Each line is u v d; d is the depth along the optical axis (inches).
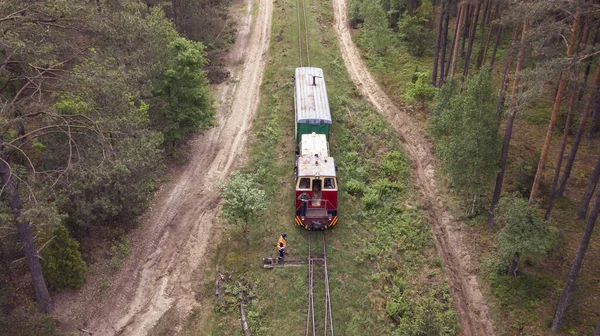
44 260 751.7
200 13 1743.4
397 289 837.8
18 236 754.8
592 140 1251.8
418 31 1790.1
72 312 768.3
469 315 810.2
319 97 1227.9
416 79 1568.7
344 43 1886.1
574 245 918.4
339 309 792.9
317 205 951.6
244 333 760.3
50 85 658.8
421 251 935.7
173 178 1135.0
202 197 1074.7
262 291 830.5
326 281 840.3
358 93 1529.3
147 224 979.9
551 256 887.7
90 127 668.1
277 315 785.6
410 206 1055.6
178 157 1202.0
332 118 1353.3
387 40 1775.3
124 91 749.3
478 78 889.5
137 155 725.3
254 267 879.1
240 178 936.9
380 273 871.7
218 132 1330.0
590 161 1179.9
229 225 984.3
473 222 999.0
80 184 684.7
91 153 676.1
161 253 910.4
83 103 658.2
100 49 815.1
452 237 980.6
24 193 693.9
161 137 927.0
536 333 754.8
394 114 1440.7
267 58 1747.0
